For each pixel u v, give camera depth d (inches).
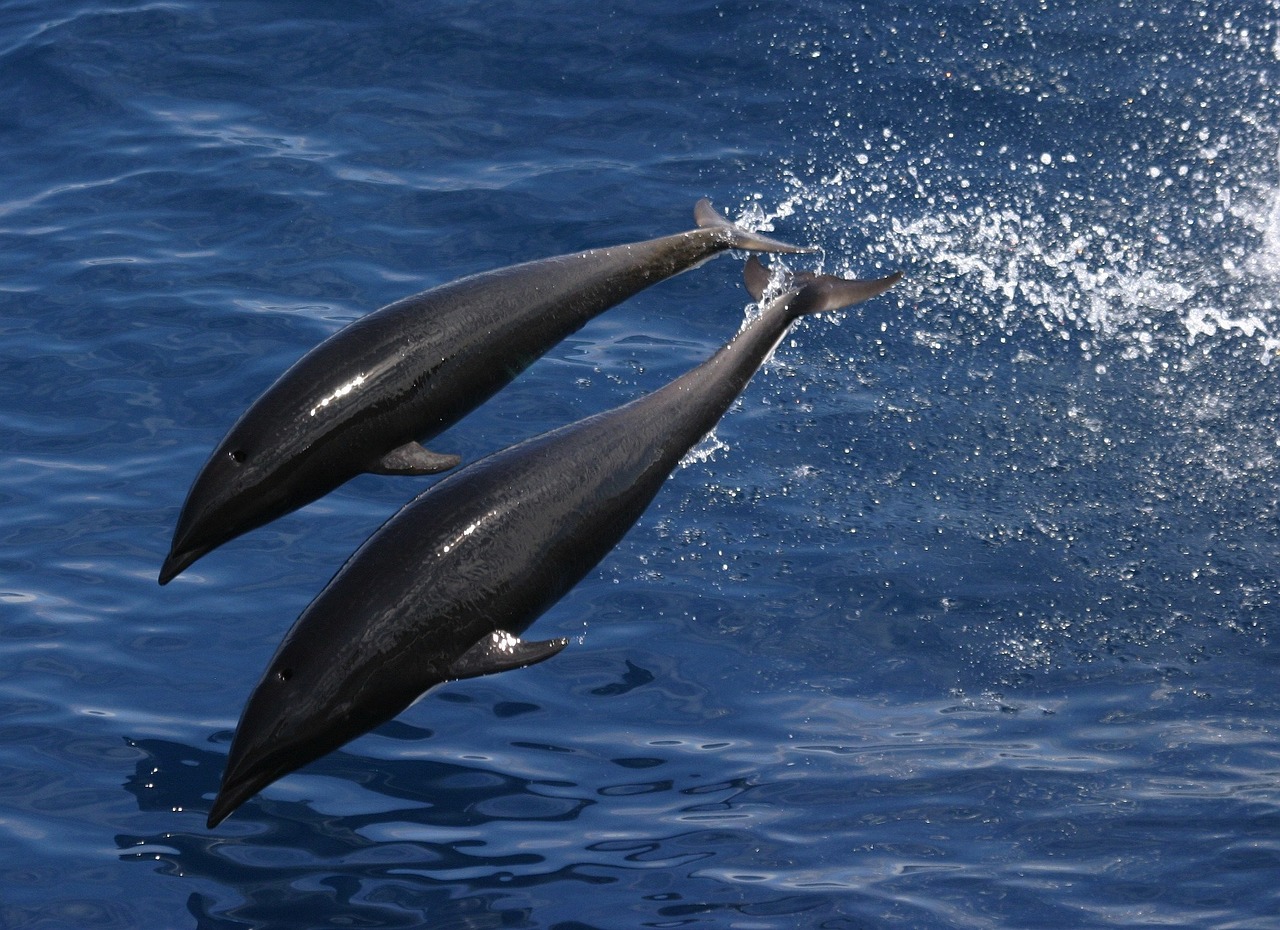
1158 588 1010.1
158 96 1535.4
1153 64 1552.7
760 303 858.8
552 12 1644.9
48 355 1198.9
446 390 768.3
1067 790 852.6
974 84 1529.3
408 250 1325.0
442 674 653.9
